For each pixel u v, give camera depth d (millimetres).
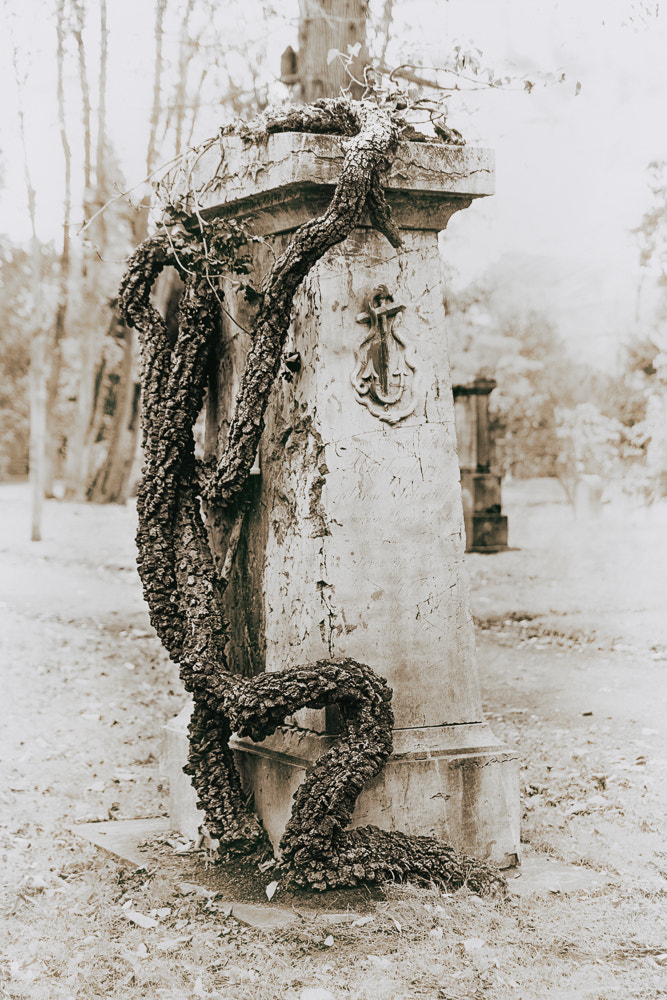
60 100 13805
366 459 3906
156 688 7945
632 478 16203
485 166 4059
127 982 3002
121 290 4336
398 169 3865
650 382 16266
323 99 4000
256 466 4230
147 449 4203
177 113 11047
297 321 3977
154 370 4262
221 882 3732
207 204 4285
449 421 4082
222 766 4016
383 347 3963
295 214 3947
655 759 5699
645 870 3941
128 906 3582
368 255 3949
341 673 3652
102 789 5277
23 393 24625
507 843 3996
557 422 16875
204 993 2916
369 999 2834
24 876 3934
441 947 3184
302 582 3926
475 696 4062
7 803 4973
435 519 4027
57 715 7012
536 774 5434
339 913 3393
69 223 4395
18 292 22438
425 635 3973
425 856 3672
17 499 22391
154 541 4145
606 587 11938
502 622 10461
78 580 13641
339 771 3582
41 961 3176
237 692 3689
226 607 4438
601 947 3203
